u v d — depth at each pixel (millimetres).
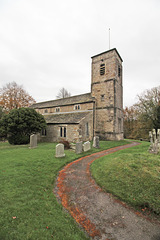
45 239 2770
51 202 4293
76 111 22875
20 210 3689
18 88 35656
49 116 24891
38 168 7207
